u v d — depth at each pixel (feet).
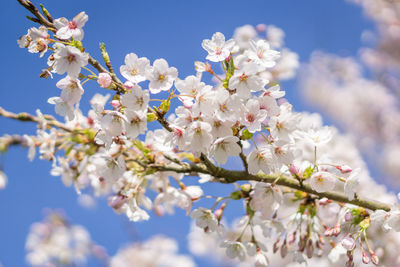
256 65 3.24
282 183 3.50
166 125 3.31
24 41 3.33
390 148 9.99
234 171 3.49
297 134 3.49
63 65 3.28
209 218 3.56
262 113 3.26
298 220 3.64
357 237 3.44
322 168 3.60
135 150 3.63
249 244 3.60
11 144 3.47
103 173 3.54
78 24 3.33
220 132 3.28
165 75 3.28
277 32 5.48
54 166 3.66
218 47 3.33
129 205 3.60
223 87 3.23
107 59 3.34
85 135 3.62
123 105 3.25
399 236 3.92
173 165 3.52
